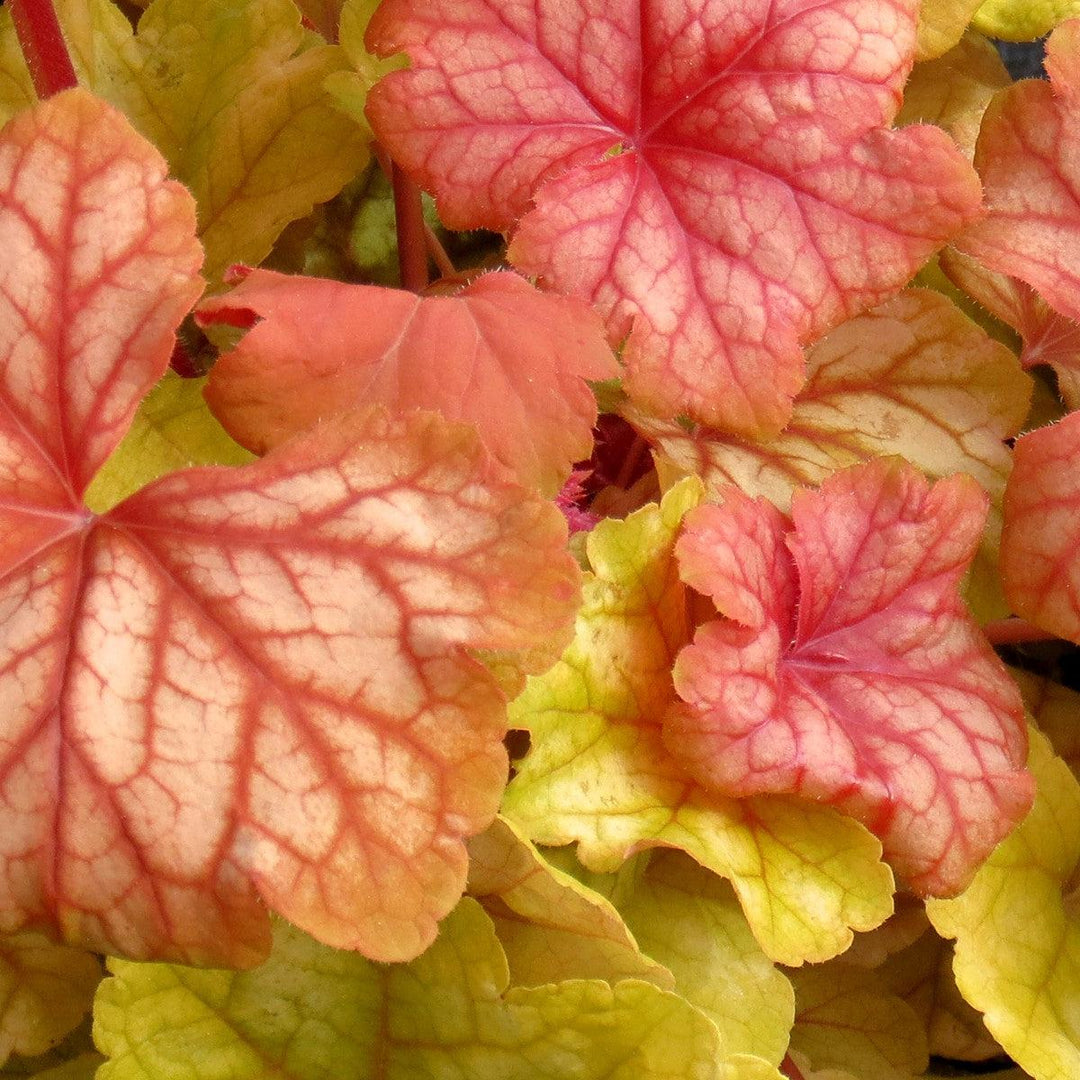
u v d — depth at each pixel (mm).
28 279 432
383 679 423
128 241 433
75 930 421
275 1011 465
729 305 474
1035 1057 488
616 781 478
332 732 422
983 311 547
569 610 425
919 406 521
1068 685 574
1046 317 533
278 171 516
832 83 478
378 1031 466
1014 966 500
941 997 538
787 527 493
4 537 430
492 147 472
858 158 478
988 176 498
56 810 421
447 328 448
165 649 425
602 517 516
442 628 423
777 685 481
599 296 471
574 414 447
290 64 519
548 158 474
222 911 419
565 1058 458
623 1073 457
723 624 476
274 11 524
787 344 473
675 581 486
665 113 479
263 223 512
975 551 500
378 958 418
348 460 430
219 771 421
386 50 470
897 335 523
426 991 461
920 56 511
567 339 451
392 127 470
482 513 427
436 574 425
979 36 567
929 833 481
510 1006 457
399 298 452
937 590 497
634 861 489
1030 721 521
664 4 475
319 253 566
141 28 528
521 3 473
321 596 426
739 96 478
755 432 472
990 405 520
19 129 430
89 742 422
